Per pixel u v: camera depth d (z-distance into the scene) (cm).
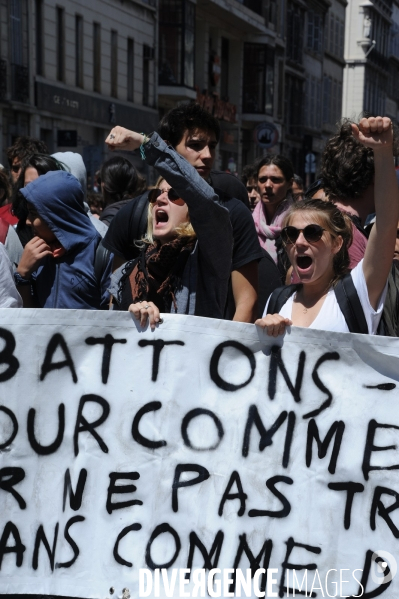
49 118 2623
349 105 6569
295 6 4869
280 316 309
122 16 3019
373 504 303
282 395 308
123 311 314
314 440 306
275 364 309
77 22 2772
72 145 1828
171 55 3356
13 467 315
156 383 312
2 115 2389
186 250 346
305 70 5212
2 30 2369
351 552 302
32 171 490
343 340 307
